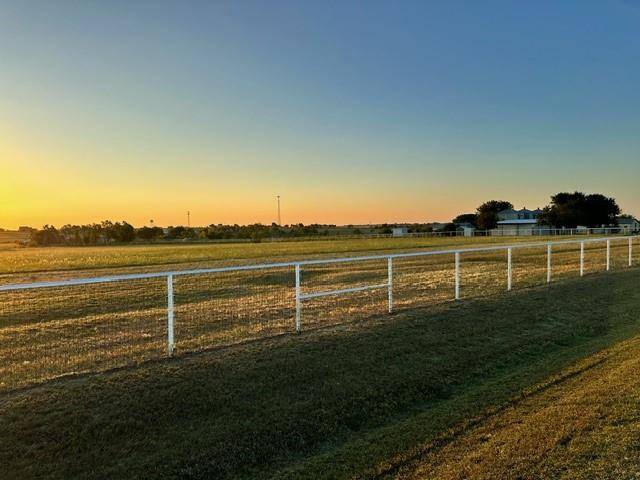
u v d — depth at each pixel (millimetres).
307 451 5496
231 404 6062
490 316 10508
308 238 82562
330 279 18422
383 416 6324
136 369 6582
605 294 13445
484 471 4562
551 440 5043
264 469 5102
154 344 8117
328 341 8148
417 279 17219
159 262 31219
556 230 70562
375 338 8531
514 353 8727
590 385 6609
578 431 5191
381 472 4801
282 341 8023
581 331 10227
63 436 5156
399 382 7117
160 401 5883
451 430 5613
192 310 11422
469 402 6488
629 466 4410
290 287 16234
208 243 75375
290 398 6352
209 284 17375
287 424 5812
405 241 58750
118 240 93188
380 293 13734
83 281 6480
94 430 5293
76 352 7727
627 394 6090
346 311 10688
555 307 11711
